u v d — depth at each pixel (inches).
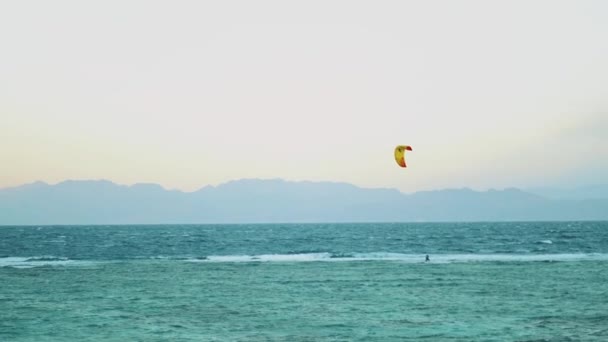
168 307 1240.8
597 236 4704.7
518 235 5137.8
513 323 1045.8
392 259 2485.2
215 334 970.1
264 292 1456.7
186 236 5708.7
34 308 1233.4
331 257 2645.2
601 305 1227.2
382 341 912.3
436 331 982.4
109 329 1014.4
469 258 2504.9
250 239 4803.2
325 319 1095.6
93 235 6127.0
